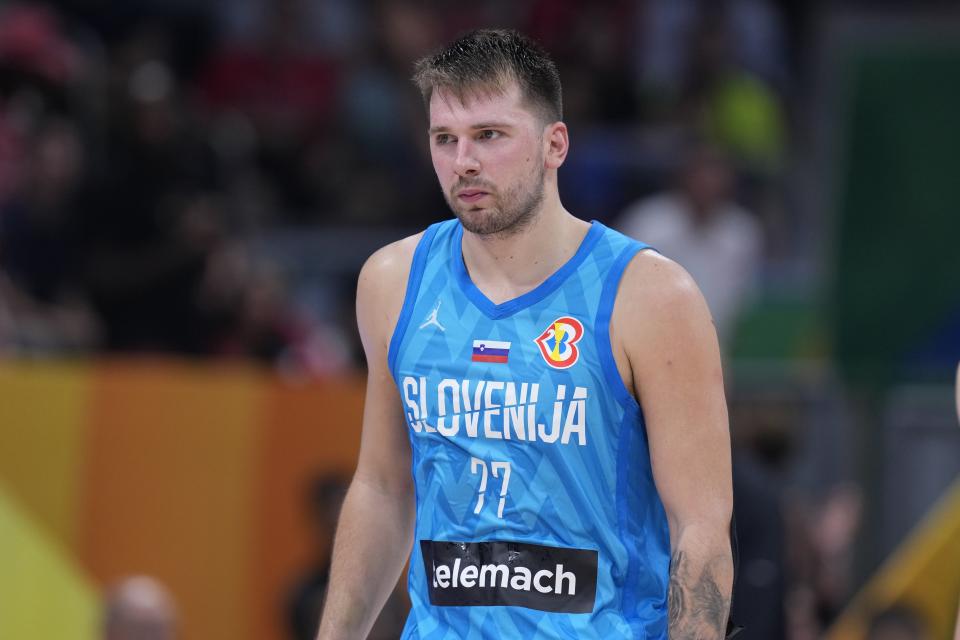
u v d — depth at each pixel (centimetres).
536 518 1031
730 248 3172
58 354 2705
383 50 3822
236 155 3391
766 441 2434
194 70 3897
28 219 3017
